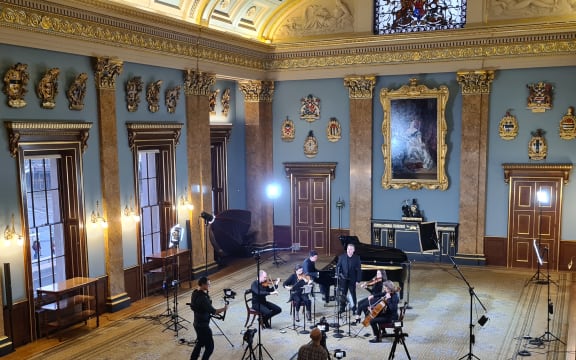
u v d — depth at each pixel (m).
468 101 15.73
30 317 10.14
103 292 11.89
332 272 12.04
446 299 12.83
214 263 15.65
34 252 10.64
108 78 11.67
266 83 17.91
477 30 15.20
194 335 10.65
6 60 9.56
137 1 12.37
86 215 11.36
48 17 10.11
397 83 16.59
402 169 16.69
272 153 18.30
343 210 17.61
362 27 16.61
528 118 15.29
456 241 16.31
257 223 18.30
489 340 10.28
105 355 9.66
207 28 14.35
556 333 10.56
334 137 17.45
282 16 17.59
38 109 10.23
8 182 9.73
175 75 13.97
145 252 13.68
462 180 16.02
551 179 15.12
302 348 7.45
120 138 12.23
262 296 10.85
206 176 15.22
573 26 14.31
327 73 17.23
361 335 10.61
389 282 10.19
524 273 15.09
